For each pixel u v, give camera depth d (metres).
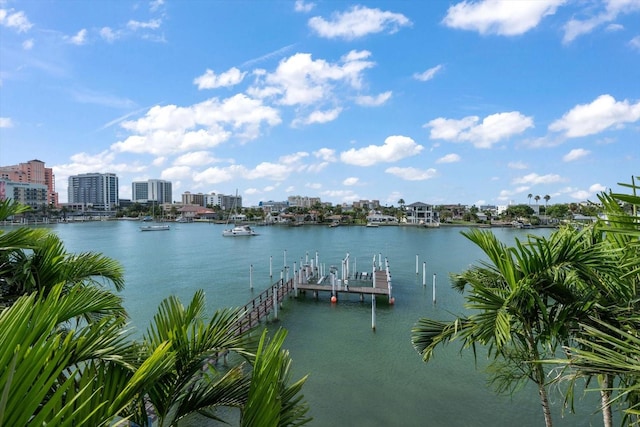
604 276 4.17
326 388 11.88
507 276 4.42
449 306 22.56
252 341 4.31
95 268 5.95
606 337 2.97
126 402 2.45
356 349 15.27
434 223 119.38
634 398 3.25
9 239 4.97
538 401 10.84
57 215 141.50
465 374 12.66
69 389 2.39
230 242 70.19
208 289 28.59
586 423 9.70
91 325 3.35
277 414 2.50
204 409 3.99
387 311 21.48
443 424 9.93
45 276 5.17
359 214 144.50
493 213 146.50
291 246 62.50
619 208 3.92
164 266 40.47
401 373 12.86
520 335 4.74
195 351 3.73
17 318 1.76
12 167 160.50
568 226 4.75
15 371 1.56
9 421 1.50
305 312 21.28
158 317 3.89
